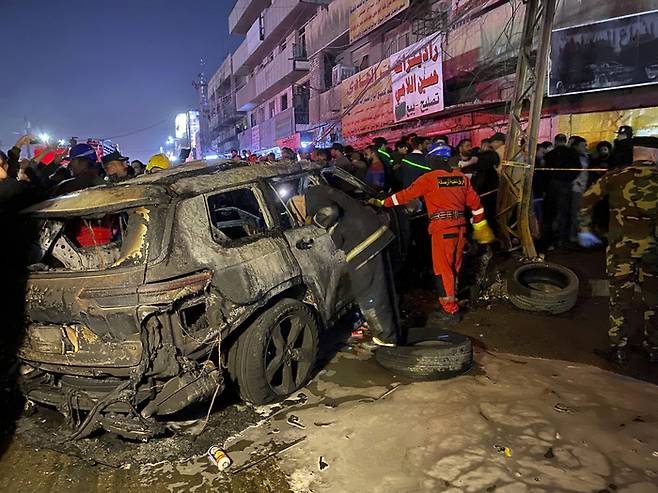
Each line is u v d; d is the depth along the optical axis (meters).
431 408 3.49
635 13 7.72
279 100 29.58
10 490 2.90
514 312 5.44
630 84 7.88
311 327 3.99
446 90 12.36
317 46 21.38
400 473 2.82
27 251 3.76
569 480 2.67
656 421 3.19
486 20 10.68
